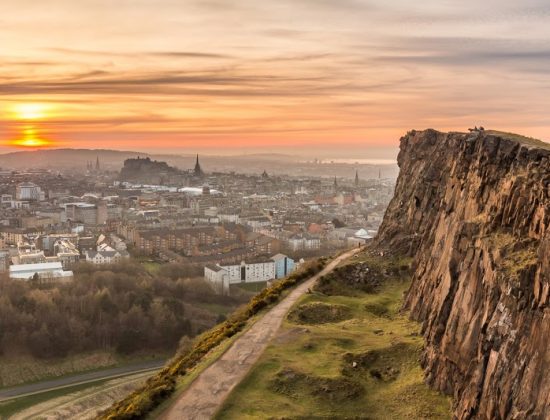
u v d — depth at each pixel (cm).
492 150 9238
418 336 10156
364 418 8050
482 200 9156
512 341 6347
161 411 8431
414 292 11825
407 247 15538
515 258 7038
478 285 7781
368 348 9950
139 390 10850
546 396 5588
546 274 6103
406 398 8344
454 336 8100
